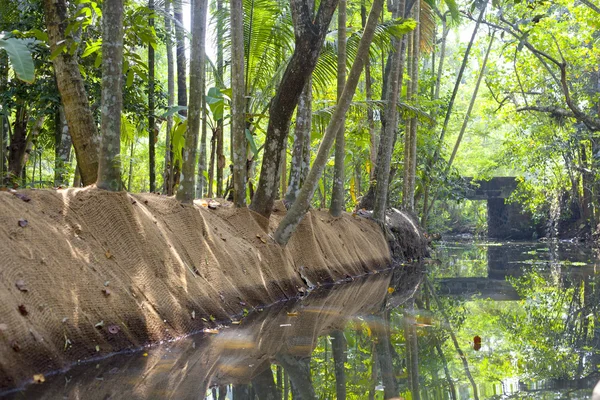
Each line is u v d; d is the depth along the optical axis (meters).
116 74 6.47
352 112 14.30
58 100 10.19
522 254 21.73
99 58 7.01
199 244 7.59
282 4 10.77
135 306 5.76
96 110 11.44
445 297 10.05
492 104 26.36
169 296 6.36
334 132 9.11
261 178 9.46
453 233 41.53
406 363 5.30
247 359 5.30
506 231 36.00
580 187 29.52
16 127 12.62
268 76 11.19
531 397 4.23
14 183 9.73
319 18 8.64
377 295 9.87
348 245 12.86
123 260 6.09
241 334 6.38
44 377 4.43
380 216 15.30
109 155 6.51
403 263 16.00
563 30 21.25
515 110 23.05
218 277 7.55
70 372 4.62
